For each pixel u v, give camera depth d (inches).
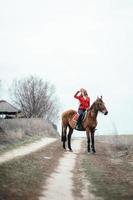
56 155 856.9
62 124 1033.5
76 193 479.8
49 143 1178.0
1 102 2578.7
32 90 2728.8
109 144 1181.1
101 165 729.6
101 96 932.6
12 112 2527.1
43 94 2743.6
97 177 593.9
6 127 1316.4
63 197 454.0
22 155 775.1
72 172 639.8
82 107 955.3
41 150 928.9
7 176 520.1
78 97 959.6
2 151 837.8
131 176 612.1
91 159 813.2
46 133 1690.5
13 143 1028.5
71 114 1008.2
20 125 1513.3
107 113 914.7
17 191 455.2
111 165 735.1
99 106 920.3
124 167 713.6
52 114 2783.0
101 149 1061.8
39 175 576.4
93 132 949.8
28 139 1230.3
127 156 875.4
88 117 935.7
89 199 449.1
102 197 461.7
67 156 853.2
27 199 427.5
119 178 590.9
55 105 2797.7
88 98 960.9
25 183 505.4
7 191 444.8
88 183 546.6
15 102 2728.8
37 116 2721.5
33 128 1603.1
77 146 1154.7
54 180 555.5
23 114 2716.5
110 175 616.7
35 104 2723.9
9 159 688.4
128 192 491.2
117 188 514.3
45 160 749.3
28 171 593.3
